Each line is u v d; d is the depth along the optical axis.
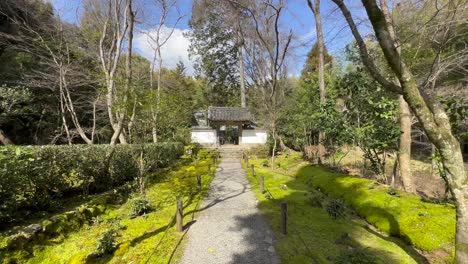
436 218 3.96
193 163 13.59
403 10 6.39
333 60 15.94
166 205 6.02
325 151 10.80
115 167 6.86
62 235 3.92
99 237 3.95
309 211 5.50
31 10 10.34
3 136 9.95
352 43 8.93
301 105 13.88
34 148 4.39
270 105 13.22
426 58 7.04
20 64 10.20
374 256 3.26
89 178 5.74
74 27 10.71
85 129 12.47
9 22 10.26
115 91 7.83
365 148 7.19
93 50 10.76
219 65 26.95
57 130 11.67
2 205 3.56
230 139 24.72
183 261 3.53
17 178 3.84
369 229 4.50
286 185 8.20
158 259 3.57
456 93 7.89
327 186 7.14
